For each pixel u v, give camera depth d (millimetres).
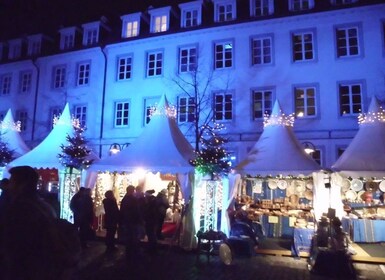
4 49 26156
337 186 11508
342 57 17438
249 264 8914
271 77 18344
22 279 2537
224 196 11297
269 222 12430
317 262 8039
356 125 16781
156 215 9805
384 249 10445
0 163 15203
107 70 22031
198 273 7828
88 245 10641
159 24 21625
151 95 20594
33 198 2723
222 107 19094
